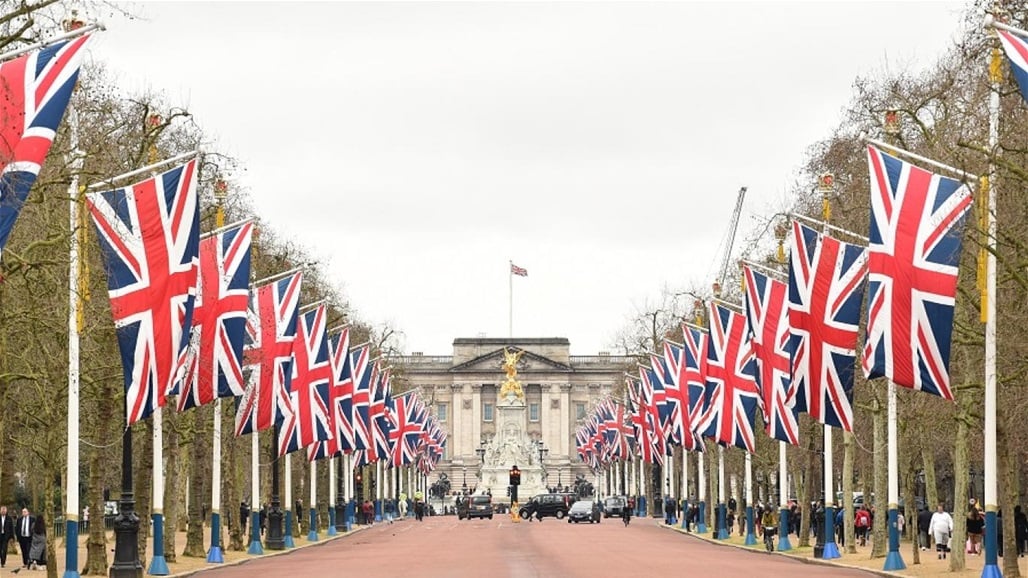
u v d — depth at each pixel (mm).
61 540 101125
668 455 132625
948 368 52062
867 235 79188
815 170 96812
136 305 53469
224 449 103250
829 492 81938
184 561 80000
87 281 55500
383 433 132625
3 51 48000
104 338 63250
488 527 151250
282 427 87062
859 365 83000
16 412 77000
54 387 70125
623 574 65312
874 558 80750
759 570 69125
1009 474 58562
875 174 53531
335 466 152875
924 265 52219
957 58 77812
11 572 70750
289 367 78812
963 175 51688
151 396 53562
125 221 53562
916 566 72000
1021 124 55844
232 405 92125
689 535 127125
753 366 87500
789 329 70438
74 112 56219
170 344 54000
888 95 81250
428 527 153250
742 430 87438
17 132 40719
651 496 194625
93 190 53562
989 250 51625
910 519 97125
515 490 181000
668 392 110000
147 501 74500
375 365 132000
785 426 75250
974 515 85062
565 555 84750
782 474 94000
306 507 128625
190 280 54750
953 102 70125
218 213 78312
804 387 66125
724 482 125688
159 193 54156
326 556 88000
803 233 65938
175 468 82812
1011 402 60062
